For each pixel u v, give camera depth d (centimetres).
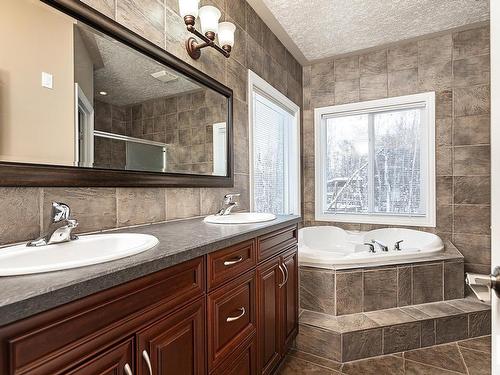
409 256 240
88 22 119
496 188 56
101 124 126
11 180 94
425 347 212
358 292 223
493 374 58
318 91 363
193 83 179
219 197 206
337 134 363
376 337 203
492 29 57
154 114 152
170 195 165
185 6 156
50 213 108
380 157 341
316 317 218
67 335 61
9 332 52
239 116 230
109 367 70
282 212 333
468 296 250
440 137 307
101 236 110
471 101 295
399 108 327
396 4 246
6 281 61
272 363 161
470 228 296
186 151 174
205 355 107
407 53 320
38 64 103
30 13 101
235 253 128
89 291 65
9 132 95
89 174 118
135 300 78
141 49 143
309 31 287
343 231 339
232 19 222
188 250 97
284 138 339
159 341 86
